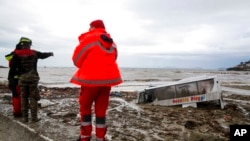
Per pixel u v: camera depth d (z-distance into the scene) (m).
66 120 7.61
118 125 7.45
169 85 12.96
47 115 8.21
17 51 6.92
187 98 12.41
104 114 4.79
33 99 6.98
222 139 6.45
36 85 6.97
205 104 12.55
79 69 4.62
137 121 8.16
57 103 11.27
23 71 6.93
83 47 4.47
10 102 10.10
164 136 6.50
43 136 5.73
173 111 10.79
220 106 11.86
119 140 5.91
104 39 4.52
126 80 56.94
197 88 12.24
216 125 8.20
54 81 45.44
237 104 14.03
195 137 6.50
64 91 18.34
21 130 6.25
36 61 7.07
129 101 14.30
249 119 9.60
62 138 5.66
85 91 4.59
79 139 5.19
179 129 7.36
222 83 44.72
